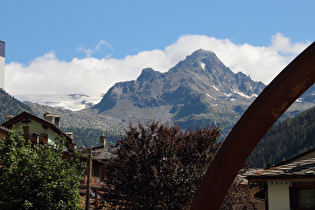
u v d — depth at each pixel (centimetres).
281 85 374
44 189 2098
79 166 2353
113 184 2294
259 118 387
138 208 2194
